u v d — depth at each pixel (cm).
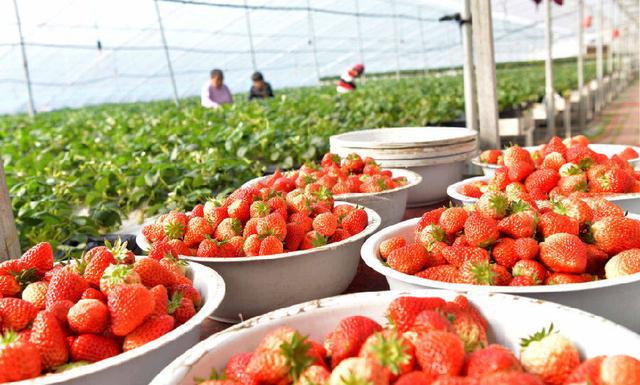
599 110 472
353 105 323
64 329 50
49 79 611
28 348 46
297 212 78
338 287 72
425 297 45
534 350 40
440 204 118
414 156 110
